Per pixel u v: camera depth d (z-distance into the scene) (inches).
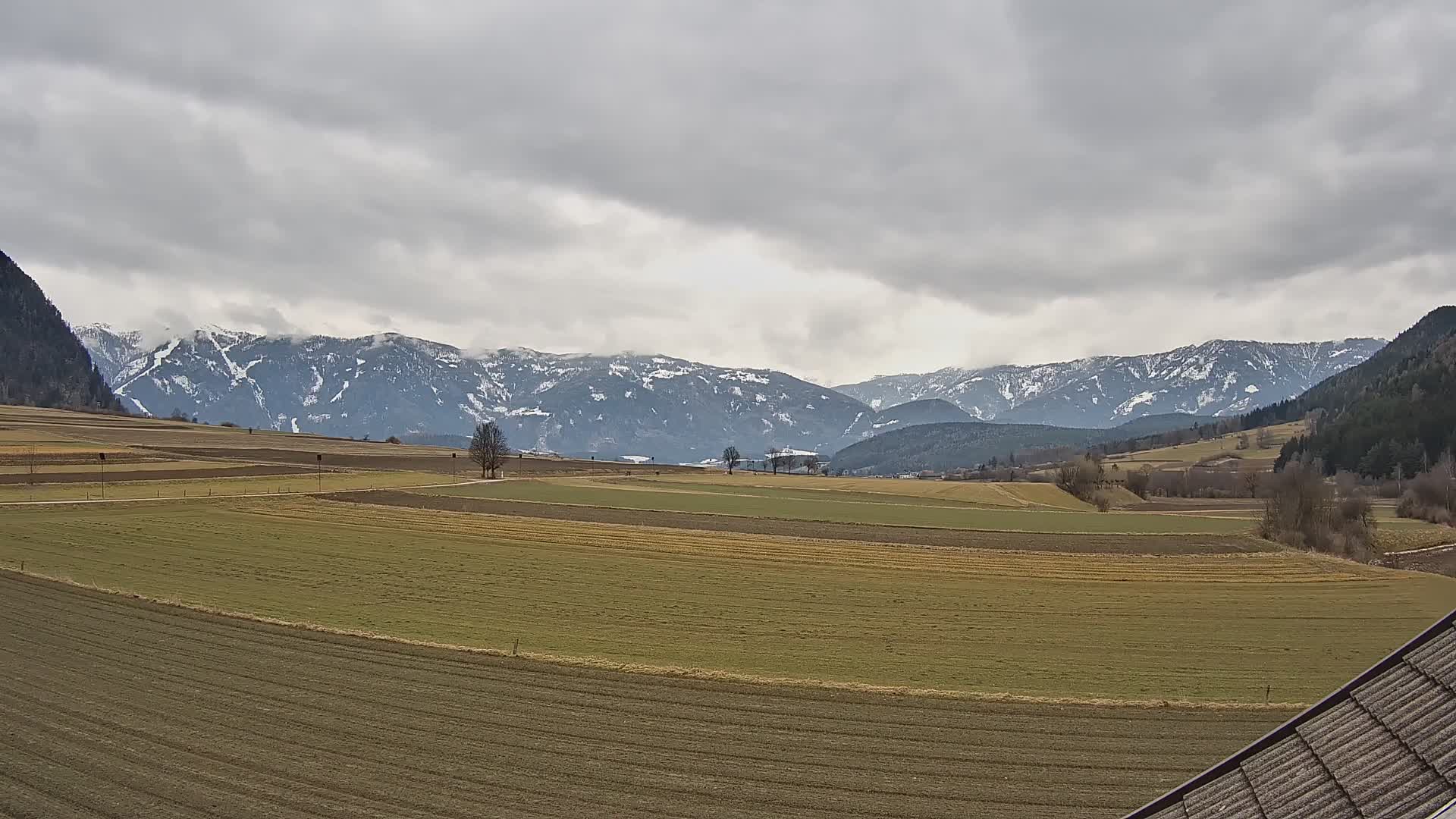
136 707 1080.2
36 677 1184.8
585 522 3277.6
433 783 883.4
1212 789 471.8
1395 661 446.3
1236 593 2092.8
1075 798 878.4
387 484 4608.8
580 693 1180.5
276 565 2176.4
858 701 1174.3
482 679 1233.4
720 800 863.1
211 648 1355.8
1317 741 440.8
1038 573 2359.7
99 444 5954.7
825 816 834.2
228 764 916.0
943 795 882.8
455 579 2081.7
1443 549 3253.0
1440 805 345.4
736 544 2792.8
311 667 1268.5
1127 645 1565.0
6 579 1817.2
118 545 2363.4
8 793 827.4
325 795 849.5
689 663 1368.1
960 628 1681.8
